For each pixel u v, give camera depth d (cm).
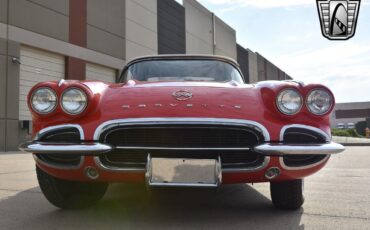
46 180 332
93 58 1897
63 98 304
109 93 322
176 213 345
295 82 314
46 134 304
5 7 1467
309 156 306
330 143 304
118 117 295
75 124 300
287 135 299
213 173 287
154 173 288
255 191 455
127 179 296
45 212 349
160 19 2498
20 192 447
